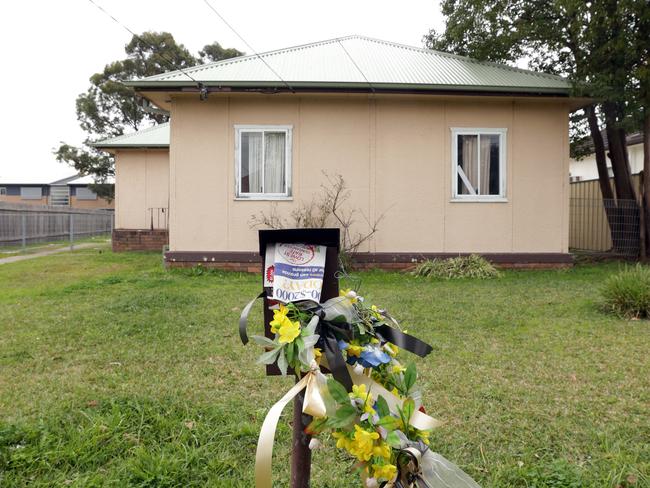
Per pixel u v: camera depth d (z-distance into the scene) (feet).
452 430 11.55
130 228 57.06
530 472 9.69
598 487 9.15
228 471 9.95
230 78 34.88
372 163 36.65
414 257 36.63
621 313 22.31
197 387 13.96
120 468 9.91
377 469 5.79
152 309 23.50
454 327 20.40
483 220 37.09
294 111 36.29
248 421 11.93
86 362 16.15
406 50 44.68
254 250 36.32
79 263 44.11
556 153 37.37
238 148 36.11
